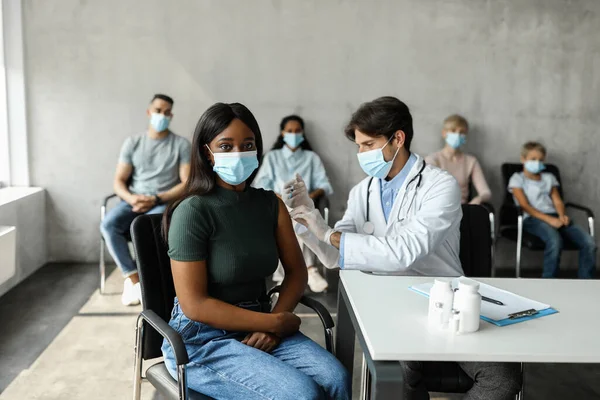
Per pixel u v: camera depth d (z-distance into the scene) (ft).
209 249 5.59
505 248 15.06
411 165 6.78
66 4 13.64
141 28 13.87
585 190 14.90
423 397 5.78
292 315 5.69
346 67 14.26
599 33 14.43
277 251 6.00
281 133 13.87
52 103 13.92
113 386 8.29
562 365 9.35
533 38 14.37
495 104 14.55
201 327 5.56
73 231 14.35
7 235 10.21
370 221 7.09
